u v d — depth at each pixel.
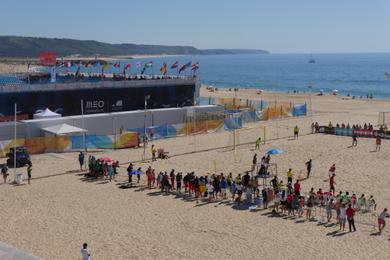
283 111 54.53
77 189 25.88
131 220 20.80
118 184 26.88
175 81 50.81
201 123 44.00
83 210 22.20
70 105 44.38
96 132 39.91
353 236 18.80
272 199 22.78
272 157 33.78
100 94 46.00
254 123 50.16
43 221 20.67
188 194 24.86
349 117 55.81
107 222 20.53
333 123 50.44
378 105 70.75
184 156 34.41
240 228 19.78
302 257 16.75
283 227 19.88
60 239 18.56
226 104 58.56
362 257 16.73
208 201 23.66
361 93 105.06
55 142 35.50
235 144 38.66
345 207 20.12
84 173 29.44
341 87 125.62
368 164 31.20
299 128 46.88
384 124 47.59
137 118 42.25
